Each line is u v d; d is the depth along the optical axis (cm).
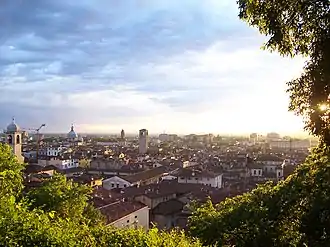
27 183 4984
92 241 770
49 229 739
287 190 1958
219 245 1839
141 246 823
